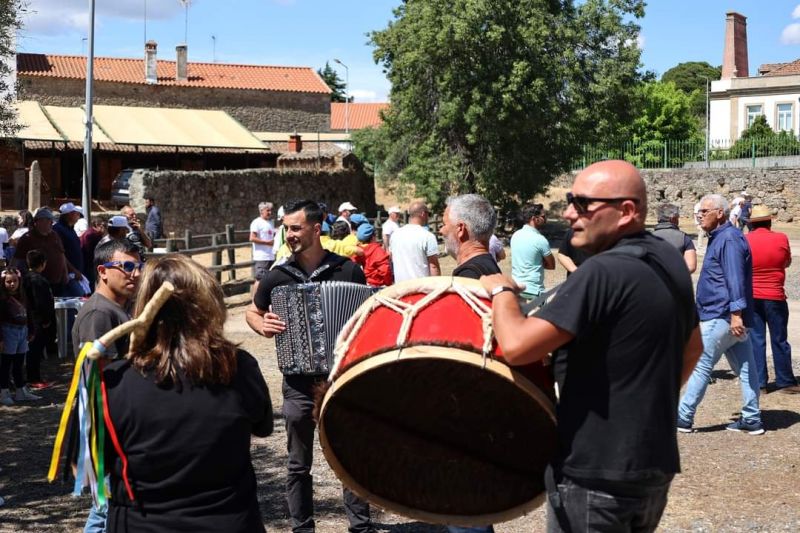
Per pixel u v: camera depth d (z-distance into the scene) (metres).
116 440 2.81
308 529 4.87
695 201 40.53
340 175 33.72
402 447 3.38
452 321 2.97
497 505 3.38
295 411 4.73
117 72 48.38
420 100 29.95
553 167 30.77
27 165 32.34
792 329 13.12
